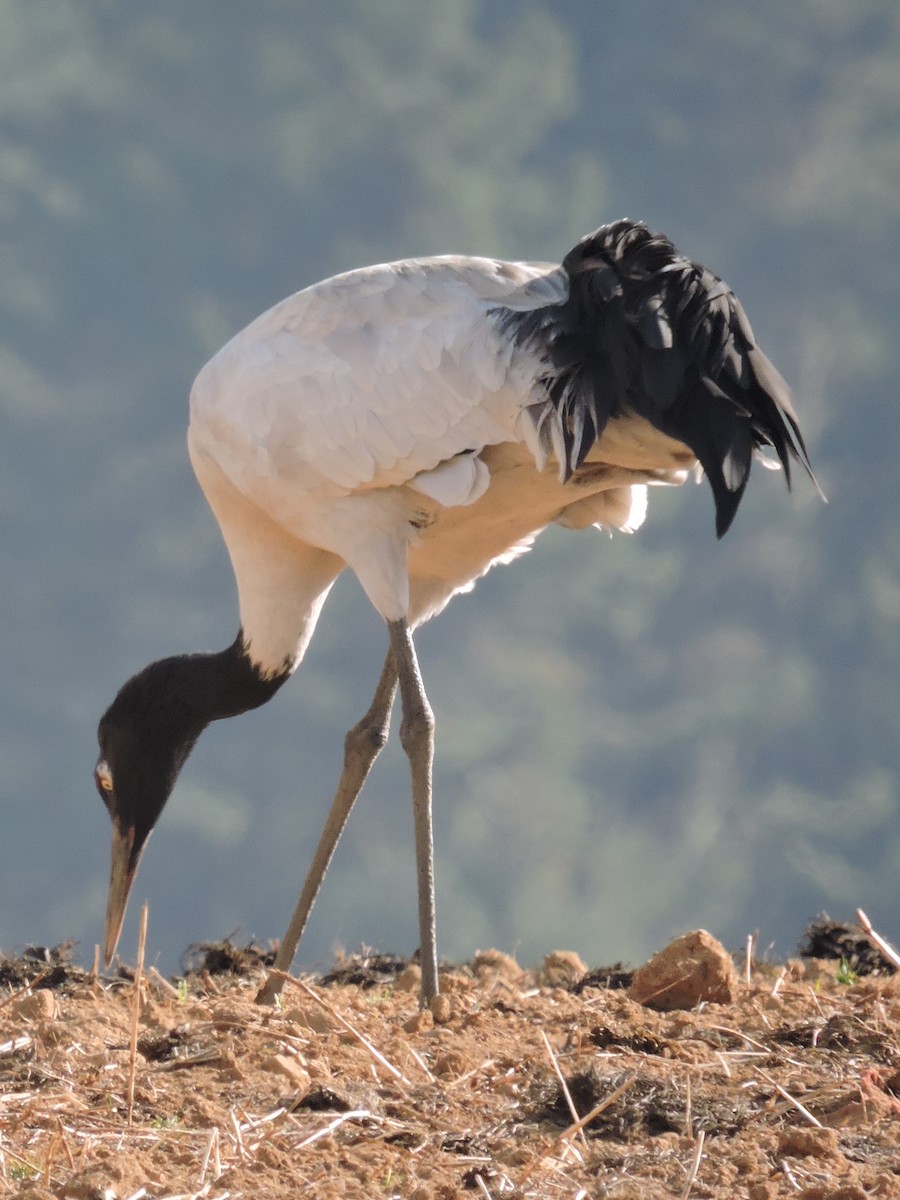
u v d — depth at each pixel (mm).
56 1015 14773
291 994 15633
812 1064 13211
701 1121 12047
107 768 18297
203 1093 12648
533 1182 11156
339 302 16031
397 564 16156
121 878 18266
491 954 19578
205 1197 10852
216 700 18062
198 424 16766
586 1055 13352
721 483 14930
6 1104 12266
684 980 15328
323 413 15922
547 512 16828
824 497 15695
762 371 15430
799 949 19812
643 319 15070
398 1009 16250
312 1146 11727
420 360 15609
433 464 15734
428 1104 12453
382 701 17281
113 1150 11594
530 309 15578
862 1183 11062
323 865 17297
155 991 17562
